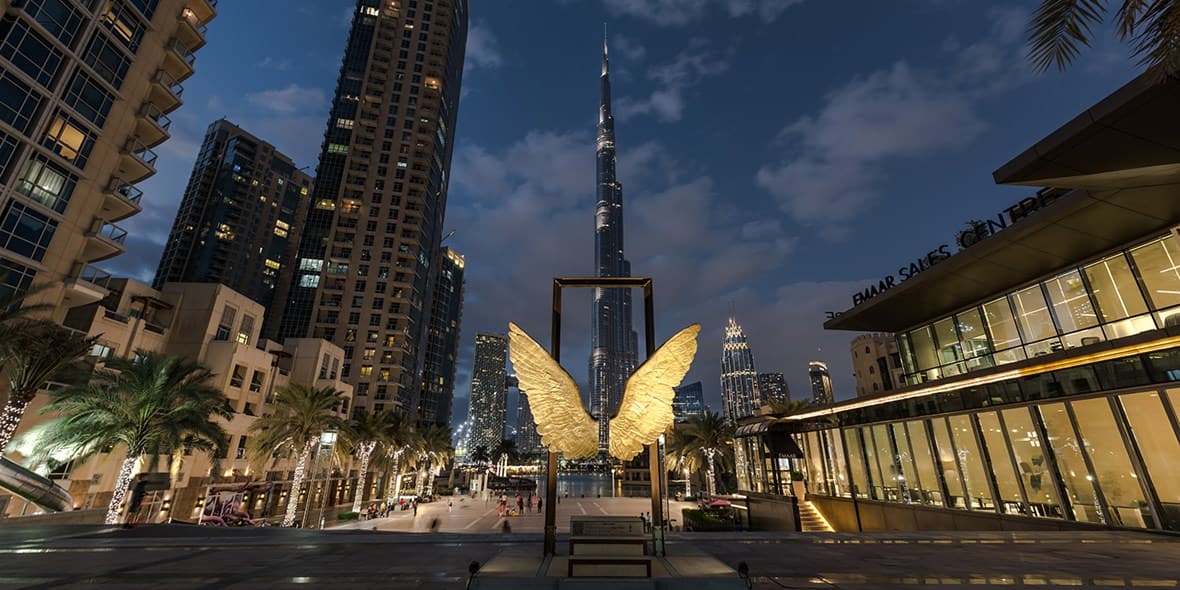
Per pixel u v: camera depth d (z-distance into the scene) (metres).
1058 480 17.22
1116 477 15.52
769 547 12.23
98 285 33.94
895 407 24.97
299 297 89.75
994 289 22.53
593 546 7.77
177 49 40.00
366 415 56.22
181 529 15.11
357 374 81.69
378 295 87.69
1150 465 14.66
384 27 111.88
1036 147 12.70
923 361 27.39
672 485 105.56
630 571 7.40
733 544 12.73
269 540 12.97
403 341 86.25
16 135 29.02
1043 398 17.88
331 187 97.69
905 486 24.08
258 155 137.38
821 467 30.47
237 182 131.00
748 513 30.75
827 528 28.64
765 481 32.91
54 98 31.02
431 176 103.75
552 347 10.11
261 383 51.16
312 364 62.03
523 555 9.36
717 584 7.17
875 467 26.12
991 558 10.70
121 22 35.69
